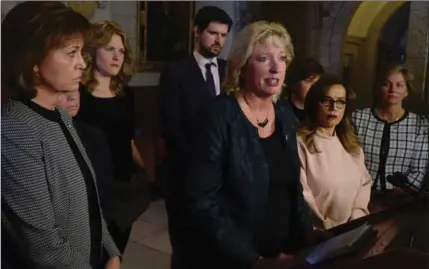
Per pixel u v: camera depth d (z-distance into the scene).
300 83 1.50
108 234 1.23
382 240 1.16
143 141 1.39
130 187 1.39
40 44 1.00
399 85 1.54
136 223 1.39
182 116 1.38
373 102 1.54
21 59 1.00
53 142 1.01
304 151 1.49
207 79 1.41
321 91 1.49
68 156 1.04
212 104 1.19
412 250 1.10
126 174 1.39
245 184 1.17
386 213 1.37
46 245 0.97
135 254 1.39
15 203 0.96
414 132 1.51
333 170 1.49
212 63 1.43
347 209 1.49
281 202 1.25
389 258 1.07
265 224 1.23
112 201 1.38
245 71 1.21
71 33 1.02
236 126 1.17
